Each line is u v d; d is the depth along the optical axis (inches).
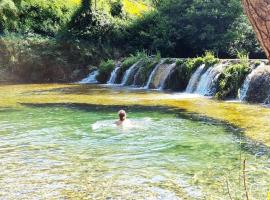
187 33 1598.2
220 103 862.5
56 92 1128.8
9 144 512.4
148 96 1017.5
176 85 1199.6
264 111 735.1
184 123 637.9
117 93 1100.5
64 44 1640.0
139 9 2123.5
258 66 936.3
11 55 1563.7
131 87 1316.4
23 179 378.9
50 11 1791.3
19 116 711.1
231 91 946.1
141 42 1707.7
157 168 409.7
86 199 328.8
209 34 1545.3
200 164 419.8
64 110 778.2
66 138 544.7
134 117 694.5
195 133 566.6
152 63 1343.5
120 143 515.2
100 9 1780.3
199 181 366.3
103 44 1696.6
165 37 1637.6
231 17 1539.1
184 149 482.3
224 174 384.8
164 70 1264.8
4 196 337.4
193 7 1567.4
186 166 414.6
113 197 332.8
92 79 1572.3
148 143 514.0
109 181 372.5
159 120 665.0
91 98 972.6
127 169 408.5
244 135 544.1
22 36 1653.5
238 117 677.9
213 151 470.0
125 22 1775.3
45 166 419.2
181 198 326.3
